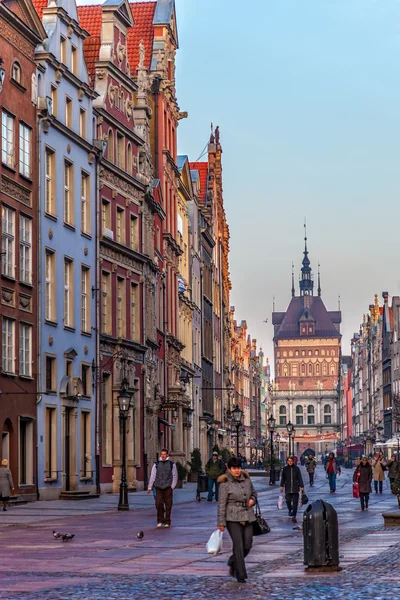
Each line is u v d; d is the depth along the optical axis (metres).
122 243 76.81
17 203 57.66
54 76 63.75
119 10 75.75
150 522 43.09
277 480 116.00
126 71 78.69
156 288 87.69
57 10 64.69
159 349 90.00
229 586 22.23
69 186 66.44
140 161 81.00
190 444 108.81
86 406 67.62
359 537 34.62
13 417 56.19
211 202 135.62
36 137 60.69
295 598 20.22
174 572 25.08
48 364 62.09
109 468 71.94
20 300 57.72
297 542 33.94
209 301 132.50
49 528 39.66
